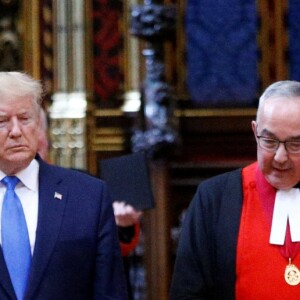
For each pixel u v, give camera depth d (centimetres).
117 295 1029
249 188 1038
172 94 2000
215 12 2366
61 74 2219
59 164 2173
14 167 1016
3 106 991
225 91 2338
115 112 2241
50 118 2181
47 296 991
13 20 2252
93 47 2269
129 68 2259
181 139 2178
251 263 1004
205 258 1025
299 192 1022
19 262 998
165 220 1892
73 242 1012
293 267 997
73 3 2233
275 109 972
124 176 1419
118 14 2273
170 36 1977
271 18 2342
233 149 2294
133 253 1986
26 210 1025
